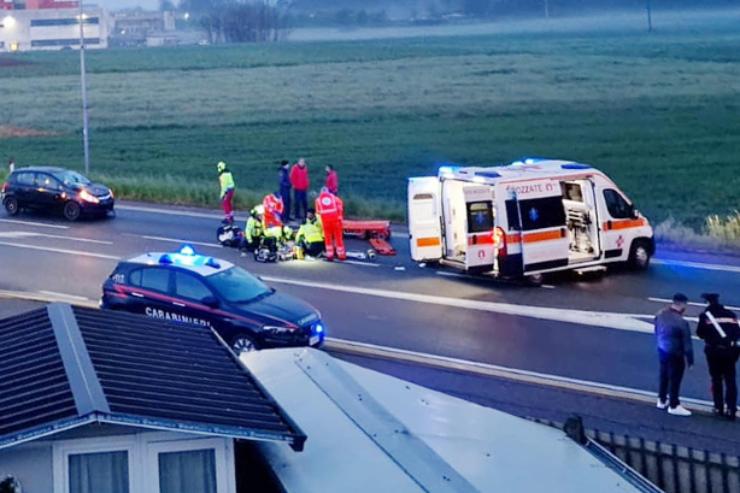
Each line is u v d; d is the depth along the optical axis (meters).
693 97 73.19
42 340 8.22
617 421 14.38
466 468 7.42
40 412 6.57
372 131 63.72
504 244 21.88
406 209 32.84
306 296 21.88
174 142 61.00
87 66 98.56
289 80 86.69
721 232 29.69
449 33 143.25
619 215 23.56
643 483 7.84
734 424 14.31
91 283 23.27
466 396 15.42
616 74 84.50
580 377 16.42
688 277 23.48
